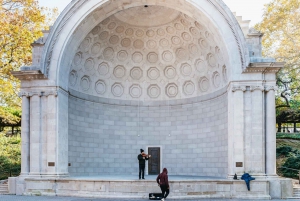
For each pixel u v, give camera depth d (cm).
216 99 2931
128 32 3089
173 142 3200
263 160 2414
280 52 4034
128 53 3203
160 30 3088
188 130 3148
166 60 3225
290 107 4453
